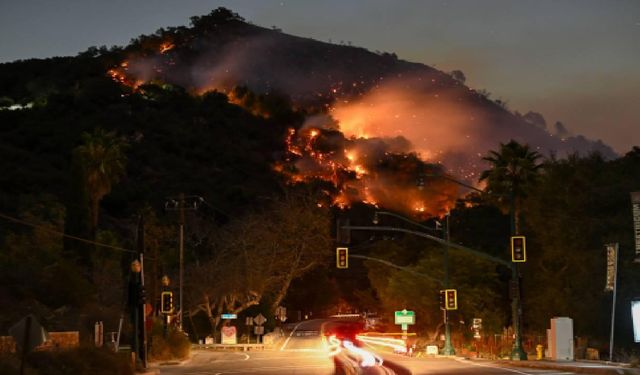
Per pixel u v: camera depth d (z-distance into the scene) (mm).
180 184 149125
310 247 84938
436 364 41906
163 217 95938
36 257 66250
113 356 34469
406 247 101562
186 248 87250
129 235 109875
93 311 59625
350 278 164750
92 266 73062
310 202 88062
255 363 46406
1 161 133000
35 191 119875
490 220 98000
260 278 77938
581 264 59500
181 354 52531
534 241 72938
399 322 68438
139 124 183375
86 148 76188
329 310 167000
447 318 56625
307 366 42125
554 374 32656
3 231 82750
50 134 159875
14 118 174375
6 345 28031
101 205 125500
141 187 136625
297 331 104625
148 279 70000
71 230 73812
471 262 76312
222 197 148875
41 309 54469
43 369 27578
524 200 61156
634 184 58031
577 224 61312
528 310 76188
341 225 45375
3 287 56250
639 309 34719
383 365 41344
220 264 77938
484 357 53625
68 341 34906
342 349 66000
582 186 64312
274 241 80938
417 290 76438
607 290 38844
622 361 40688
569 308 60625
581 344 49000
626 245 53469
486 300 75188
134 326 41188
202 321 86250
